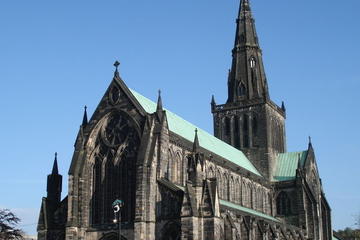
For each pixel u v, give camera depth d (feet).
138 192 342.64
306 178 567.59
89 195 371.97
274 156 589.32
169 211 344.69
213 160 447.42
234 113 599.16
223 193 461.37
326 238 586.86
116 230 353.92
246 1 635.66
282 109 635.25
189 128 473.26
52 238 376.27
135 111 371.56
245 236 407.03
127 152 367.86
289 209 553.23
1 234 380.58
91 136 381.40
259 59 615.16
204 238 336.08
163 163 361.71
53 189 390.42
